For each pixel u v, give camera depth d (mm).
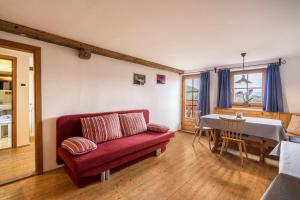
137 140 2828
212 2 1594
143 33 2395
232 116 3658
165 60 4070
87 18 1955
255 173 2541
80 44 2742
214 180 2324
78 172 1966
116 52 3330
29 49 2305
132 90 3879
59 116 2637
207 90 4762
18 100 3488
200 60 4039
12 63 3387
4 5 1669
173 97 5195
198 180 2320
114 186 2152
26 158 2938
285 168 1066
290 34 2354
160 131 3385
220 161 2988
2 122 3391
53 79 2561
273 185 969
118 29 2260
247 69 4230
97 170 2154
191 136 4785
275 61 3754
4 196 1906
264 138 2959
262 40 2607
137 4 1648
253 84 4184
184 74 5422
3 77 3758
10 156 3020
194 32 2332
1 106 3662
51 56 2531
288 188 945
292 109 3561
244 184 2225
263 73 4031
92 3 1636
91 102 3078
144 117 3932
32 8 1732
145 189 2096
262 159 2943
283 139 2682
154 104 4516
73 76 2809
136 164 2826
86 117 2834
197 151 3504
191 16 1880
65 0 1587
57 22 2061
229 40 2629
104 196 1943
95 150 2299
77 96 2869
